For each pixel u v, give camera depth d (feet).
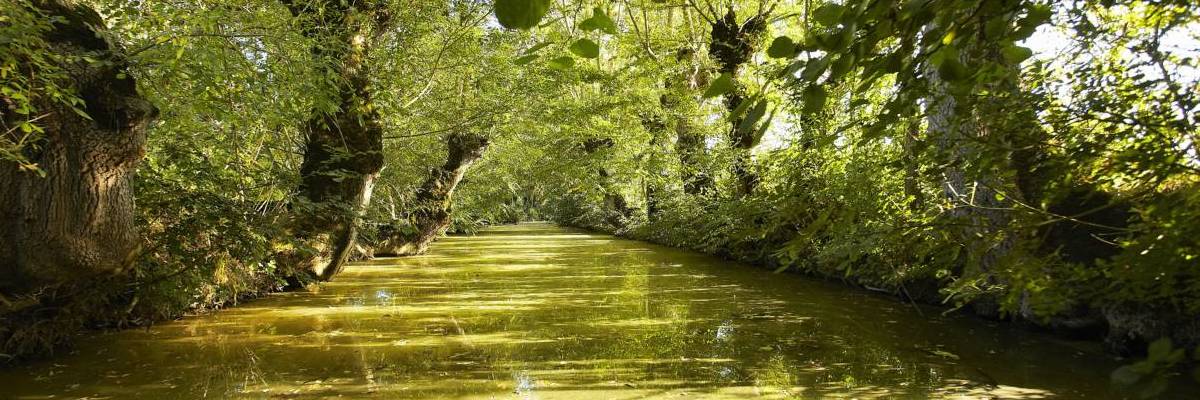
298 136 30.58
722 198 42.55
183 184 19.89
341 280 32.99
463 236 87.30
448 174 54.60
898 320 20.61
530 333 19.10
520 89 36.50
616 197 91.20
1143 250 6.11
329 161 24.22
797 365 15.16
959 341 17.38
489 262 44.09
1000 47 3.93
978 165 6.54
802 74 3.34
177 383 13.82
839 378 14.06
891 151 15.42
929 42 3.64
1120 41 7.49
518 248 59.62
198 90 15.49
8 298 13.57
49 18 13.12
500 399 12.72
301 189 28.07
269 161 25.89
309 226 28.19
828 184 18.10
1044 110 6.56
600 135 53.47
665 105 50.11
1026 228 6.84
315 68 19.57
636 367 15.10
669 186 56.08
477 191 82.02
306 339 18.30
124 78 14.15
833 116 20.29
